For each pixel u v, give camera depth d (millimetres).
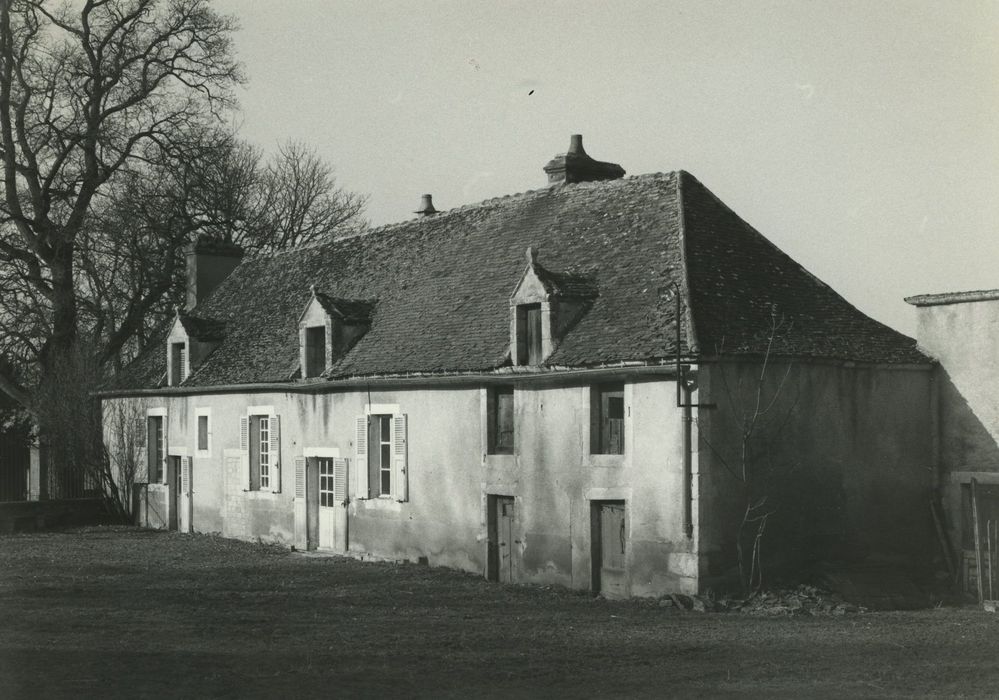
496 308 22016
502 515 21016
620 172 25328
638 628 15398
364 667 12625
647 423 18203
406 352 22781
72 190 34594
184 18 34969
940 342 20344
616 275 20297
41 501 32125
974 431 19781
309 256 31109
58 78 33750
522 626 15570
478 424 21328
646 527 18141
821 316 19828
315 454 25609
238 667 12570
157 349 33781
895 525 19750
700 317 18078
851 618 16594
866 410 19547
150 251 39250
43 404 33469
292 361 26469
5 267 35250
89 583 20266
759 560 17984
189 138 36312
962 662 13062
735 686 11711
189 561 23828
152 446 32031
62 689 11344
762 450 18188
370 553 24000
